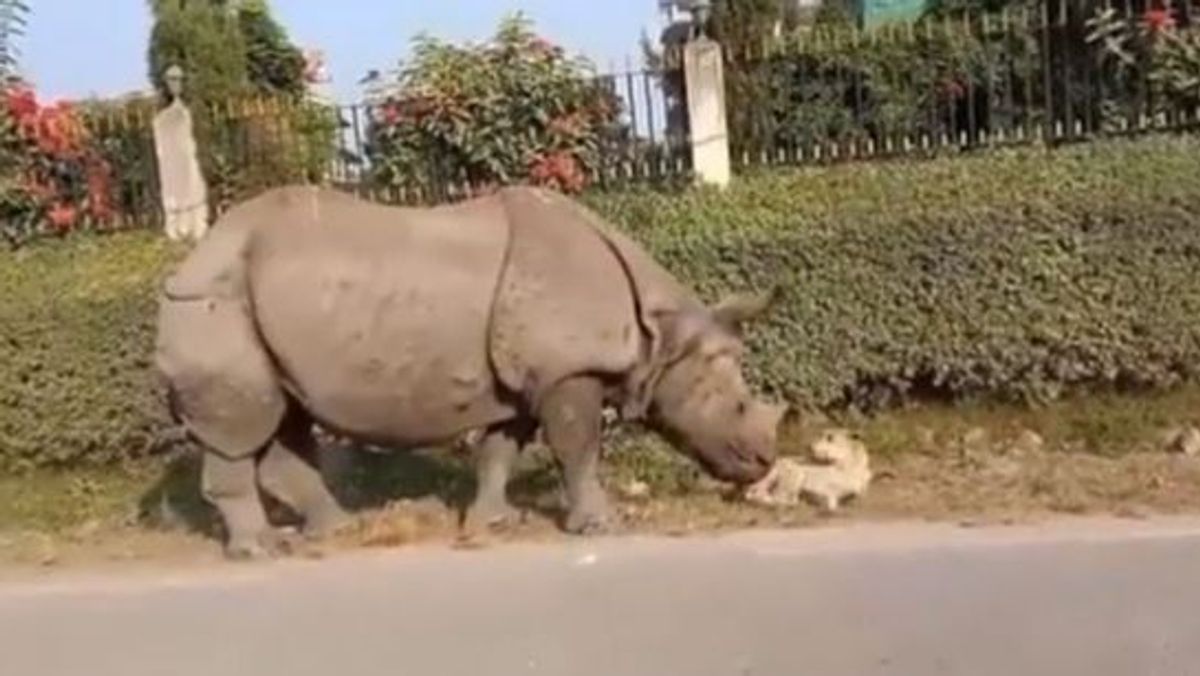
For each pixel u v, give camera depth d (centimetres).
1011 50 1127
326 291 730
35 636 729
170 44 1480
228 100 1315
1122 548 693
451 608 708
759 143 1157
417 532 779
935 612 691
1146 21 1082
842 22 1457
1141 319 902
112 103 1264
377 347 730
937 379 923
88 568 785
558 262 744
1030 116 1120
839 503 808
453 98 1139
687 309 762
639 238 954
